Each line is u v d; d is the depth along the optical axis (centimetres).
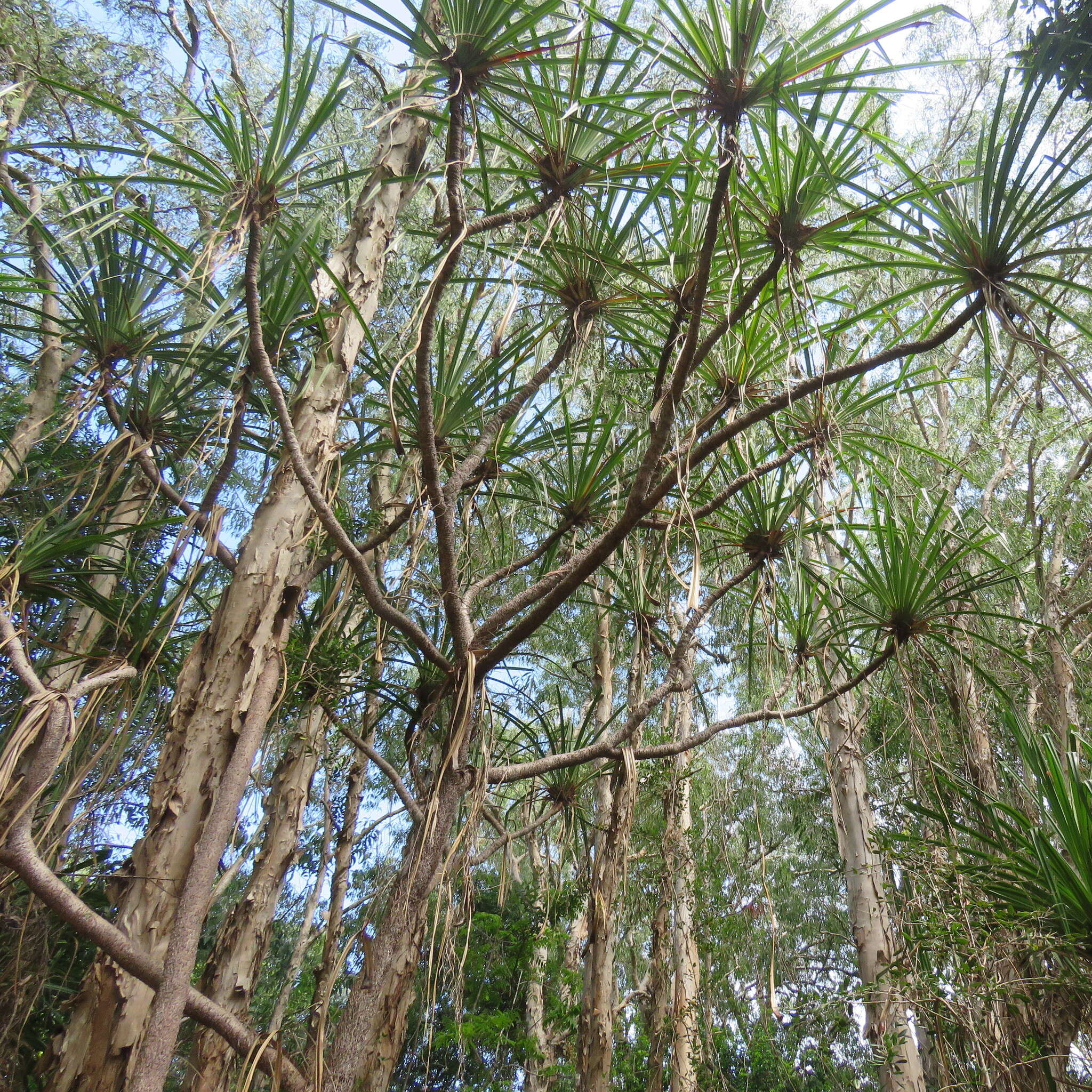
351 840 489
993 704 365
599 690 526
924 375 505
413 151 323
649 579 273
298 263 191
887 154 194
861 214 178
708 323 236
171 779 223
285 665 185
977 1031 236
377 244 306
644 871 466
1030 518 425
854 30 161
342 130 415
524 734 313
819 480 237
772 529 251
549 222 196
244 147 174
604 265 215
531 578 420
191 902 140
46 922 260
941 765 256
